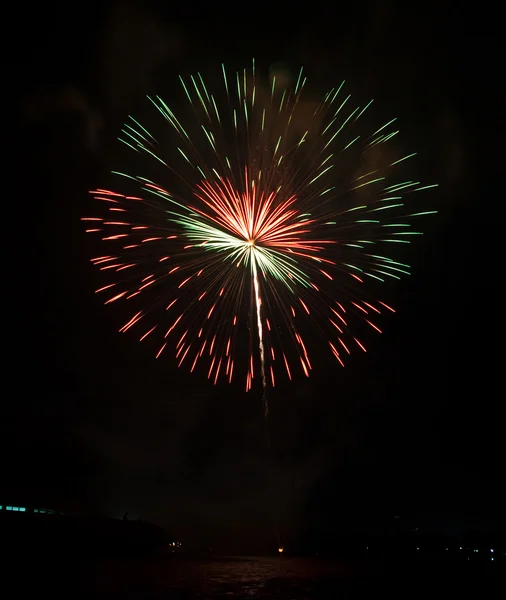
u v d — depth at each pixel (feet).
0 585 119.14
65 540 204.95
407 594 149.28
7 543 186.50
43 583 126.72
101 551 220.84
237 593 131.64
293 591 143.13
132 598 110.32
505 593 159.02
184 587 137.18
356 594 142.82
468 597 147.64
